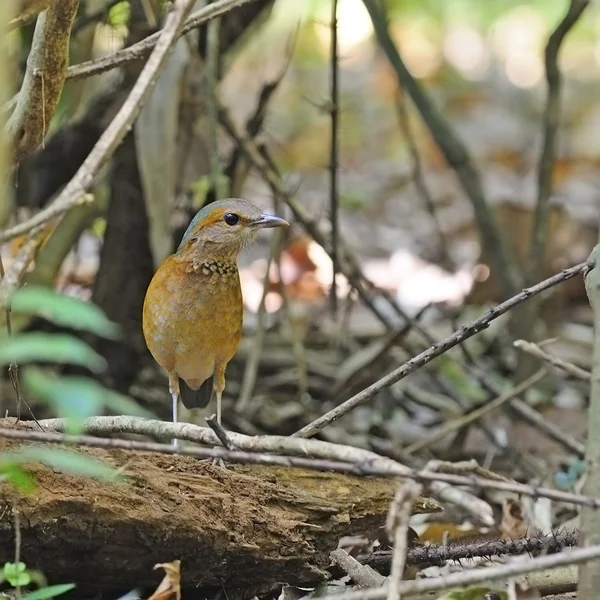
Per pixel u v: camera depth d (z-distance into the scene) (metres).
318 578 6.73
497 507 9.52
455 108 27.23
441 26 30.30
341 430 11.91
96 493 6.01
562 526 8.45
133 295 11.56
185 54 10.55
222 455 5.05
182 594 6.84
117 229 11.44
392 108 26.38
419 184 14.76
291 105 25.84
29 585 6.34
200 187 11.38
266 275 11.73
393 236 19.52
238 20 11.38
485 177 21.61
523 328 12.09
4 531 5.80
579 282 16.27
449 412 12.75
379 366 12.93
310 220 11.76
